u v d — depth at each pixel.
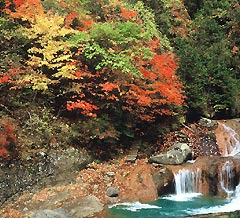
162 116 19.33
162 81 18.06
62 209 12.56
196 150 18.56
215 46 26.27
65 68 15.34
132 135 17.47
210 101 22.66
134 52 17.22
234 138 20.08
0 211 12.20
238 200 14.51
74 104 15.20
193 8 30.98
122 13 21.92
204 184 15.56
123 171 15.58
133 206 13.57
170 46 25.11
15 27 16.53
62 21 16.48
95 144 16.58
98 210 12.88
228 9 29.50
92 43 16.47
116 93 16.50
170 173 15.41
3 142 13.17
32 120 15.04
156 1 27.23
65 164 14.91
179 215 12.73
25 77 14.72
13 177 13.32
